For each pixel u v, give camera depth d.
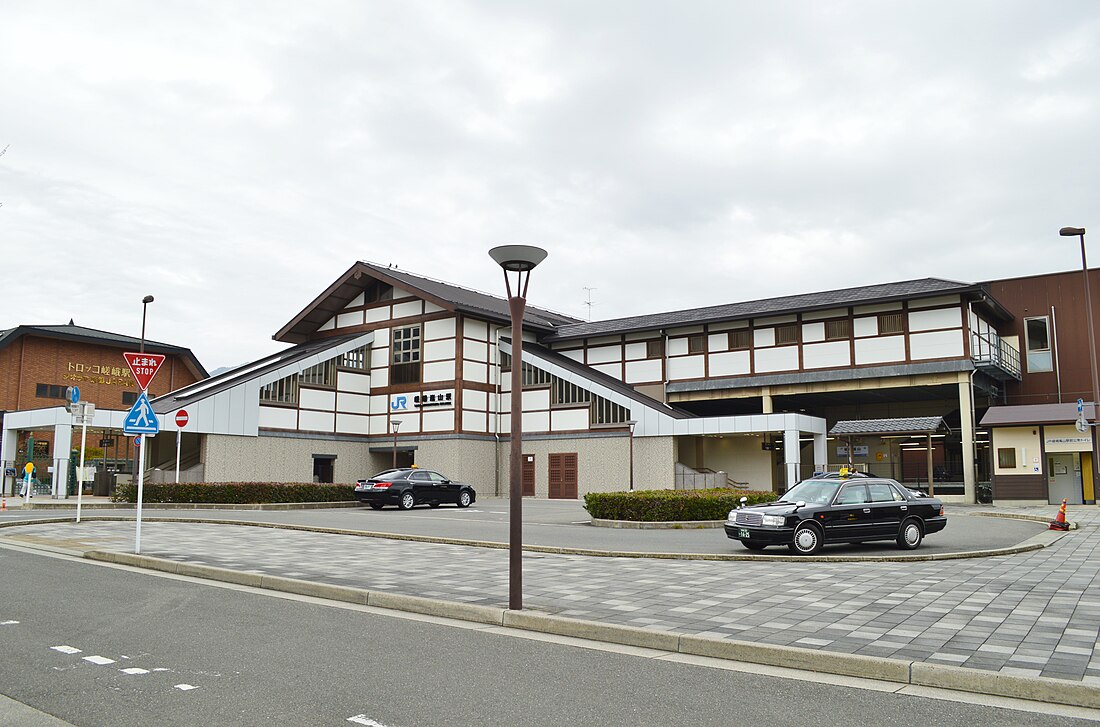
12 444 34.03
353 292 41.62
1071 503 29.05
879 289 35.31
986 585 10.85
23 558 13.88
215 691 6.14
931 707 5.91
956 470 37.19
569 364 39.09
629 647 7.83
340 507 29.70
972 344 31.98
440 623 8.94
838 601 9.69
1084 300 35.53
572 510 27.45
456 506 30.11
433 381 38.62
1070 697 6.00
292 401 36.72
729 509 20.61
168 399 34.22
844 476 16.64
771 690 6.32
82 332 46.62
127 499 27.69
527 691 6.22
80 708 5.71
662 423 34.38
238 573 11.71
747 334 36.91
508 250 9.75
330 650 7.51
